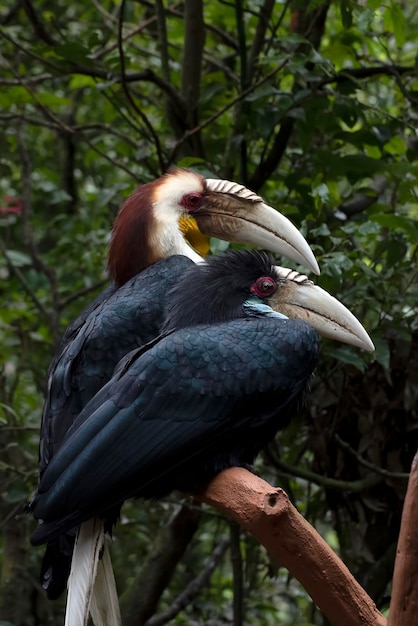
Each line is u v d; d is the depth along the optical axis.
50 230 13.20
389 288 8.27
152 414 5.70
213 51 11.77
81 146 13.31
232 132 9.43
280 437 9.73
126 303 6.79
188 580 11.42
